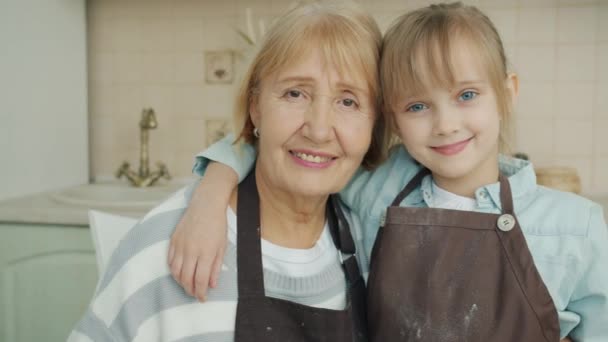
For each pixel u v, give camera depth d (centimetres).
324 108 74
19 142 156
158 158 188
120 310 72
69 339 74
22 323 144
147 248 75
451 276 77
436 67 77
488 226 78
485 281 76
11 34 150
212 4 177
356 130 77
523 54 163
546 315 74
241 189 84
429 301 76
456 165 80
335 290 82
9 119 151
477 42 79
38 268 142
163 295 73
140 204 147
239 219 80
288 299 78
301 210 82
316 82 74
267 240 83
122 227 94
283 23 75
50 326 144
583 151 165
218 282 74
